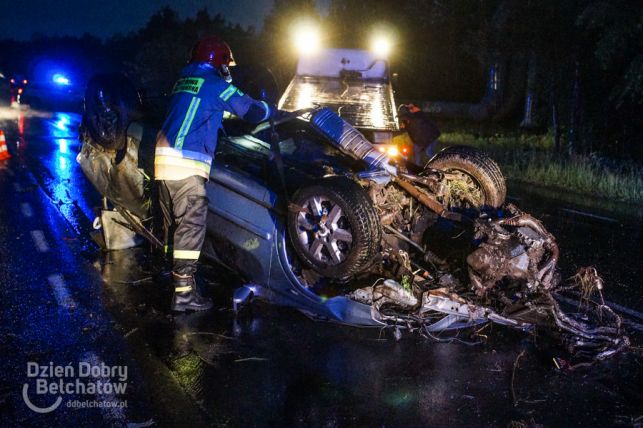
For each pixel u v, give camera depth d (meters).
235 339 4.41
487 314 4.37
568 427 3.39
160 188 4.92
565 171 11.60
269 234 4.70
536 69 15.16
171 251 5.18
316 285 4.77
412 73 25.33
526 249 4.33
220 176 4.90
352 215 4.22
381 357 4.18
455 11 19.86
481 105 21.91
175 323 4.65
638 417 3.50
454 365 4.08
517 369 4.03
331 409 3.53
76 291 5.23
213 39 4.88
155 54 24.91
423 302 4.40
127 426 3.33
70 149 13.70
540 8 12.50
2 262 5.93
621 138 13.87
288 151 5.35
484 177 5.14
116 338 4.38
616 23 10.60
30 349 4.18
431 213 4.95
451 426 3.38
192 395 3.65
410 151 9.79
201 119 4.67
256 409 3.51
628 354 4.29
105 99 5.29
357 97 9.91
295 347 4.30
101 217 6.27
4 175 10.48
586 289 4.59
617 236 7.67
